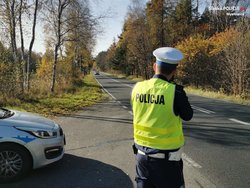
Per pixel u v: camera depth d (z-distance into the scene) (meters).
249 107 16.17
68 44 33.16
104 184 5.30
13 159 5.58
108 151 7.34
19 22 19.30
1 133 5.52
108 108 15.98
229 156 6.88
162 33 57.41
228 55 27.66
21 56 19.73
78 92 26.45
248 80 26.27
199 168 6.07
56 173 5.85
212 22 58.19
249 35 27.05
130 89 32.88
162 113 3.13
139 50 59.81
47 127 5.92
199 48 36.69
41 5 21.23
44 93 21.97
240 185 5.21
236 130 9.76
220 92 27.64
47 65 30.59
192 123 11.05
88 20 25.06
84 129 10.12
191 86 36.47
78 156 6.93
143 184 3.23
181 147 3.22
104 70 164.00
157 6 56.81
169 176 3.14
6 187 5.25
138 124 3.28
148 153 3.17
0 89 16.16
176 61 3.18
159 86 3.18
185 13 58.19
